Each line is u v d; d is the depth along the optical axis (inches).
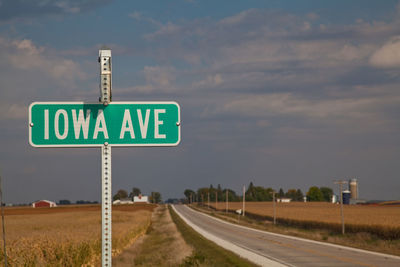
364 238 1712.6
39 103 219.1
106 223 214.8
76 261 757.3
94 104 221.6
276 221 3129.9
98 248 893.2
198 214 4594.0
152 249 1235.9
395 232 1745.8
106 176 219.8
